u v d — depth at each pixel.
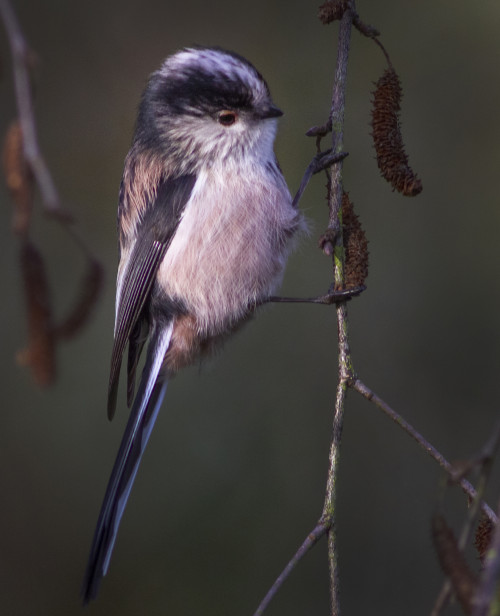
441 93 11.01
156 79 7.84
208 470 10.57
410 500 10.06
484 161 10.79
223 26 11.88
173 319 7.77
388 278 10.68
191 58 7.58
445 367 10.34
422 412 10.28
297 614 9.81
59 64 12.04
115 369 7.69
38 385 4.33
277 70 11.55
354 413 10.45
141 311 8.01
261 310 7.85
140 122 8.01
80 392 11.05
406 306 10.58
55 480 10.73
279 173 7.71
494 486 9.52
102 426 10.95
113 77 12.09
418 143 10.94
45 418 10.95
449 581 4.09
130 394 8.14
